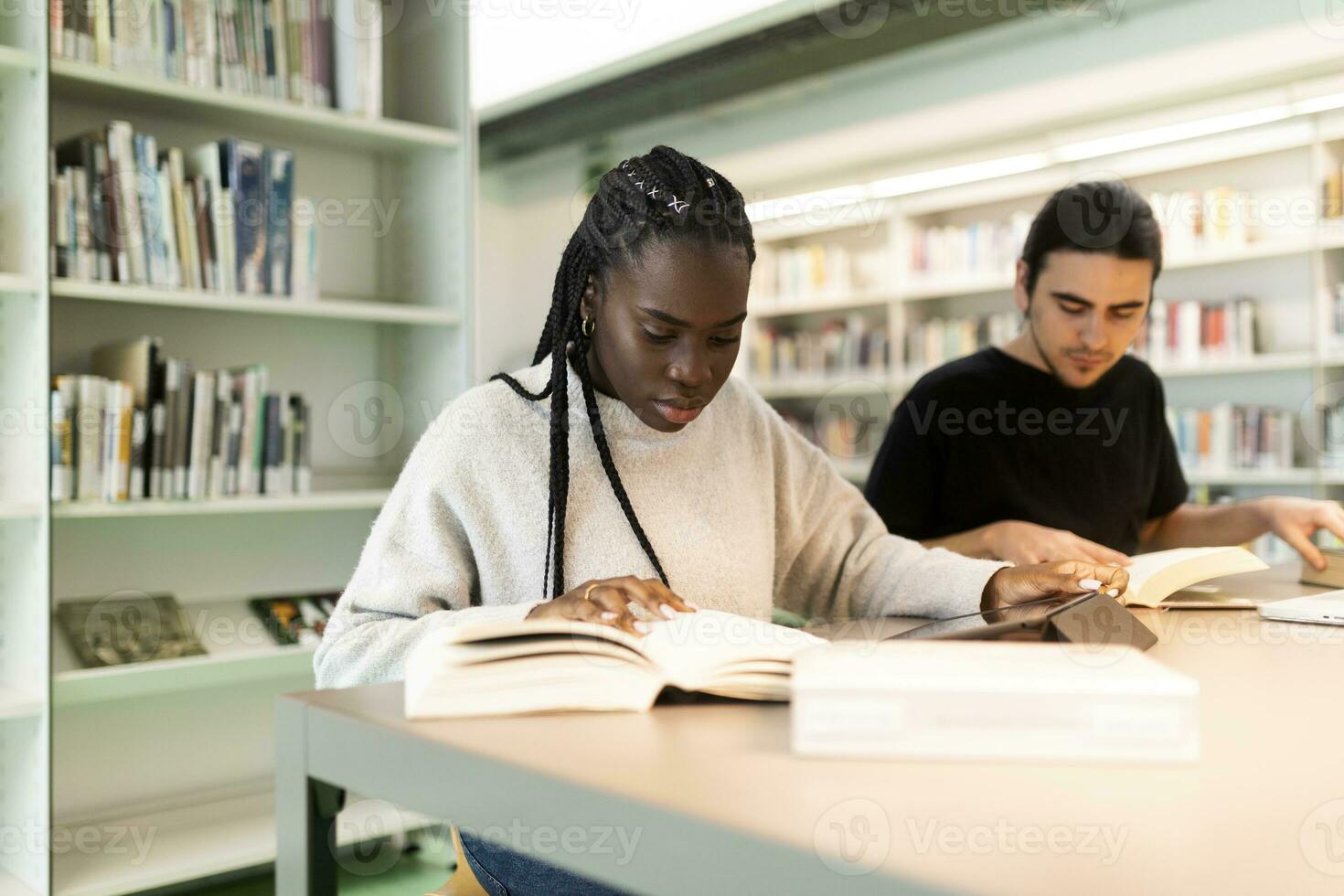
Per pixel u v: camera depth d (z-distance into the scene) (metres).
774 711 0.70
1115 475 1.77
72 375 2.24
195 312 2.40
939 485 1.76
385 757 0.66
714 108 4.84
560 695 0.69
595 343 1.06
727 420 1.19
